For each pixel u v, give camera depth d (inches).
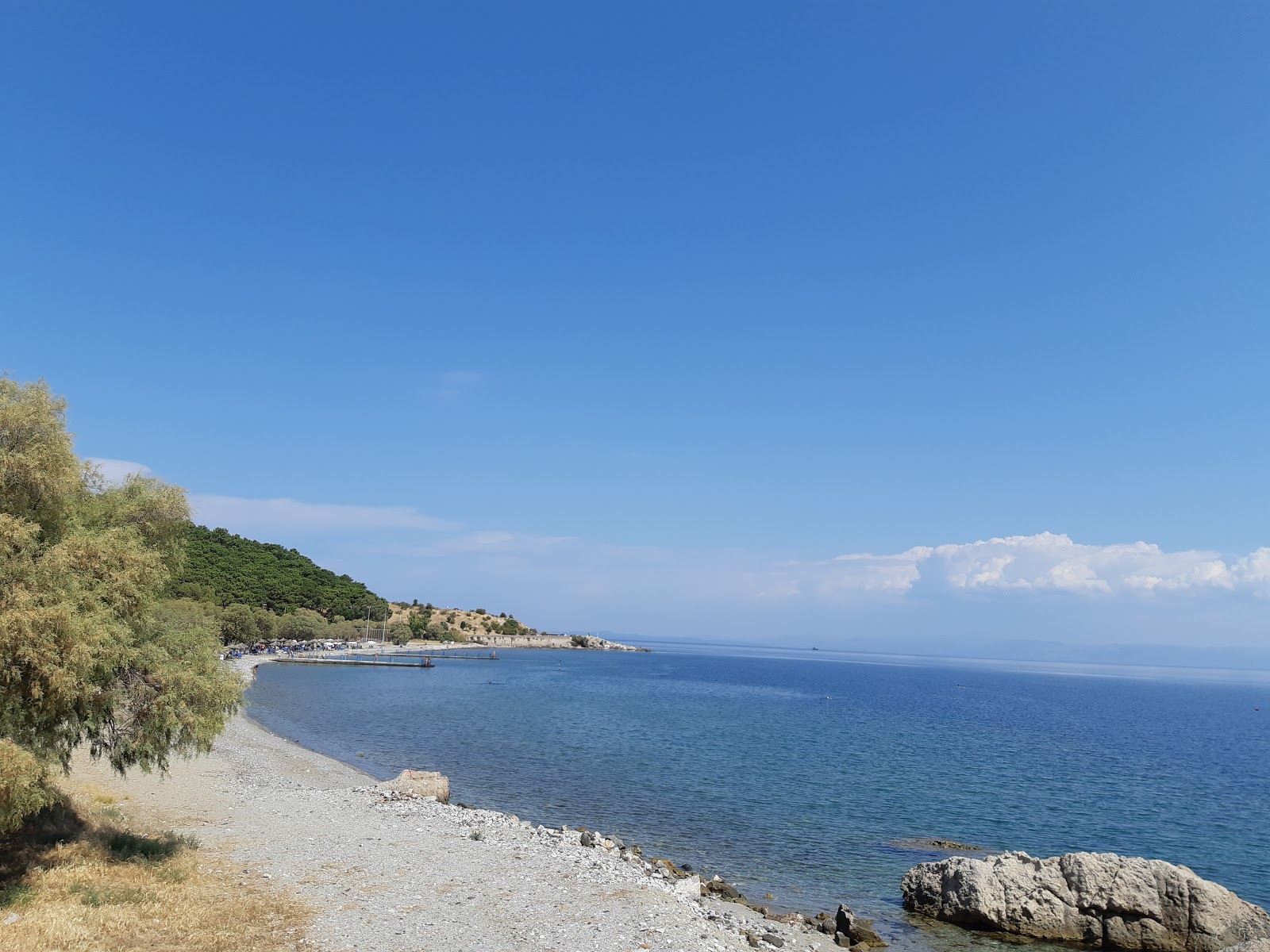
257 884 860.0
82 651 722.2
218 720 898.1
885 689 7628.0
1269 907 1211.9
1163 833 1668.3
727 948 797.2
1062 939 963.3
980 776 2337.6
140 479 993.5
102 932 655.8
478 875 960.9
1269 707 7608.3
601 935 776.3
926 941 957.2
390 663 6855.3
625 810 1657.2
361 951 687.7
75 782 1267.2
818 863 1311.5
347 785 1724.9
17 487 759.1
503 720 3280.0
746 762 2388.0
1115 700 7854.3
